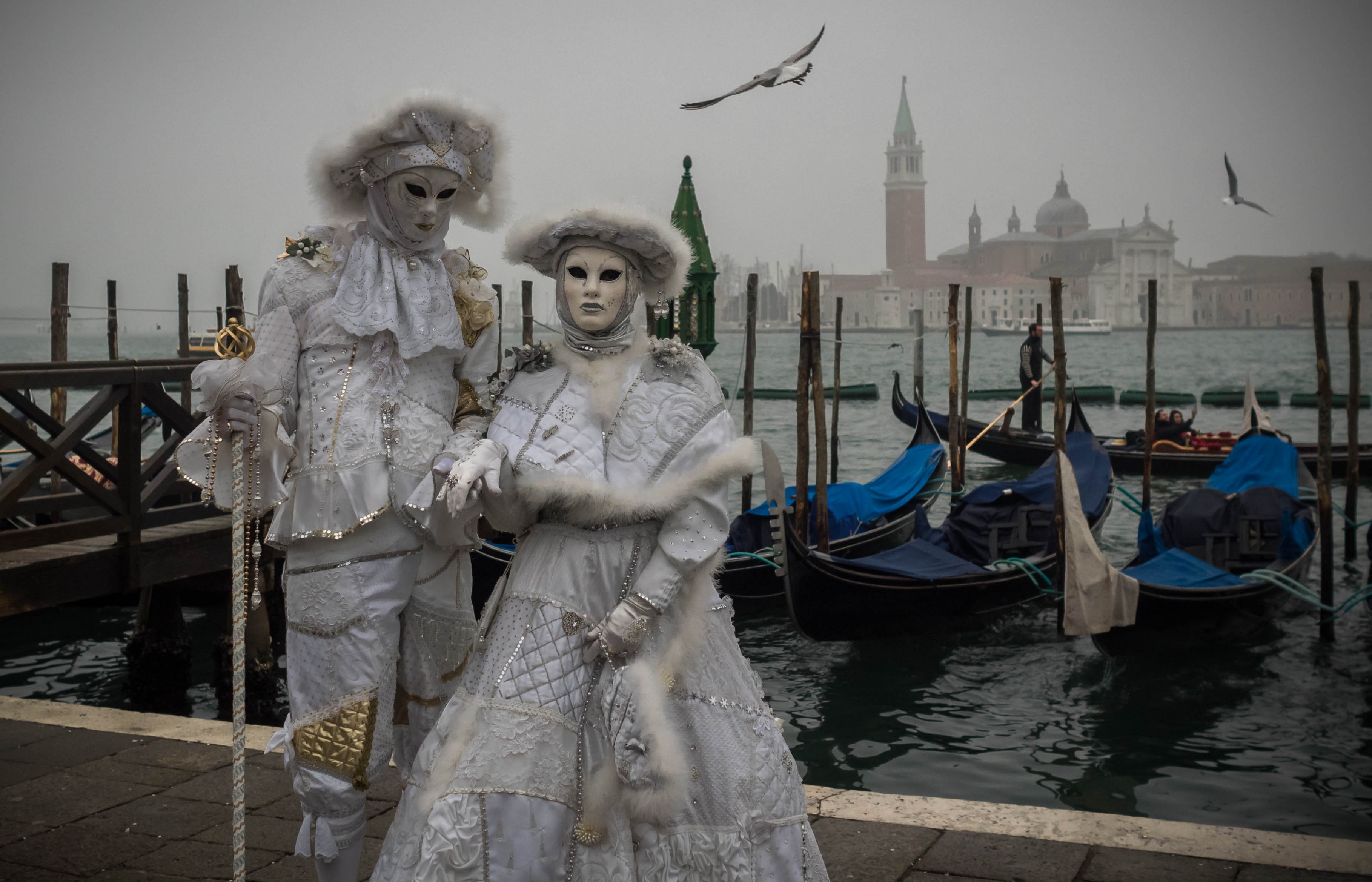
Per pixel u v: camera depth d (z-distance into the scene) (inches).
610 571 89.1
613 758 86.5
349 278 100.0
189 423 272.4
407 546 98.6
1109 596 323.6
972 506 400.5
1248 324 6097.4
